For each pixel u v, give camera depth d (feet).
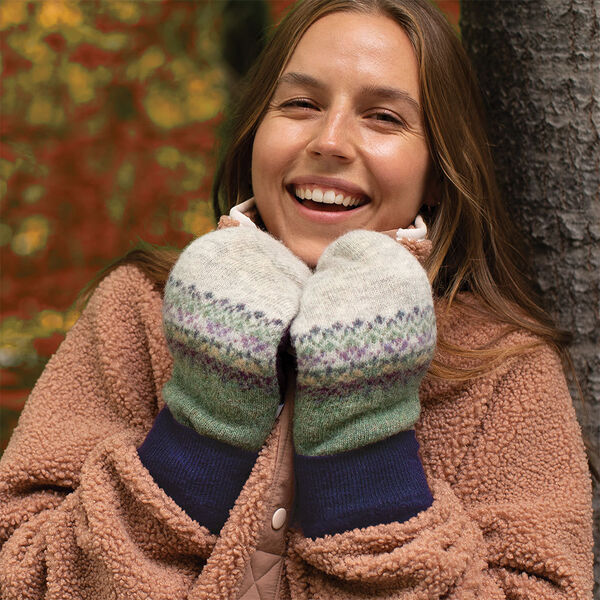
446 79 5.12
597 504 5.44
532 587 4.36
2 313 10.49
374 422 4.19
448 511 4.32
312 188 4.89
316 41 4.87
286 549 4.44
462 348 5.04
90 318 5.38
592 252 5.47
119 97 11.39
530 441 4.77
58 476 4.82
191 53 11.88
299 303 4.33
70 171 11.03
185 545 4.34
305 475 4.25
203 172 11.23
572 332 5.53
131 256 5.56
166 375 5.10
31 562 4.58
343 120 4.76
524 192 5.71
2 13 11.13
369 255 4.34
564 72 5.49
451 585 4.16
